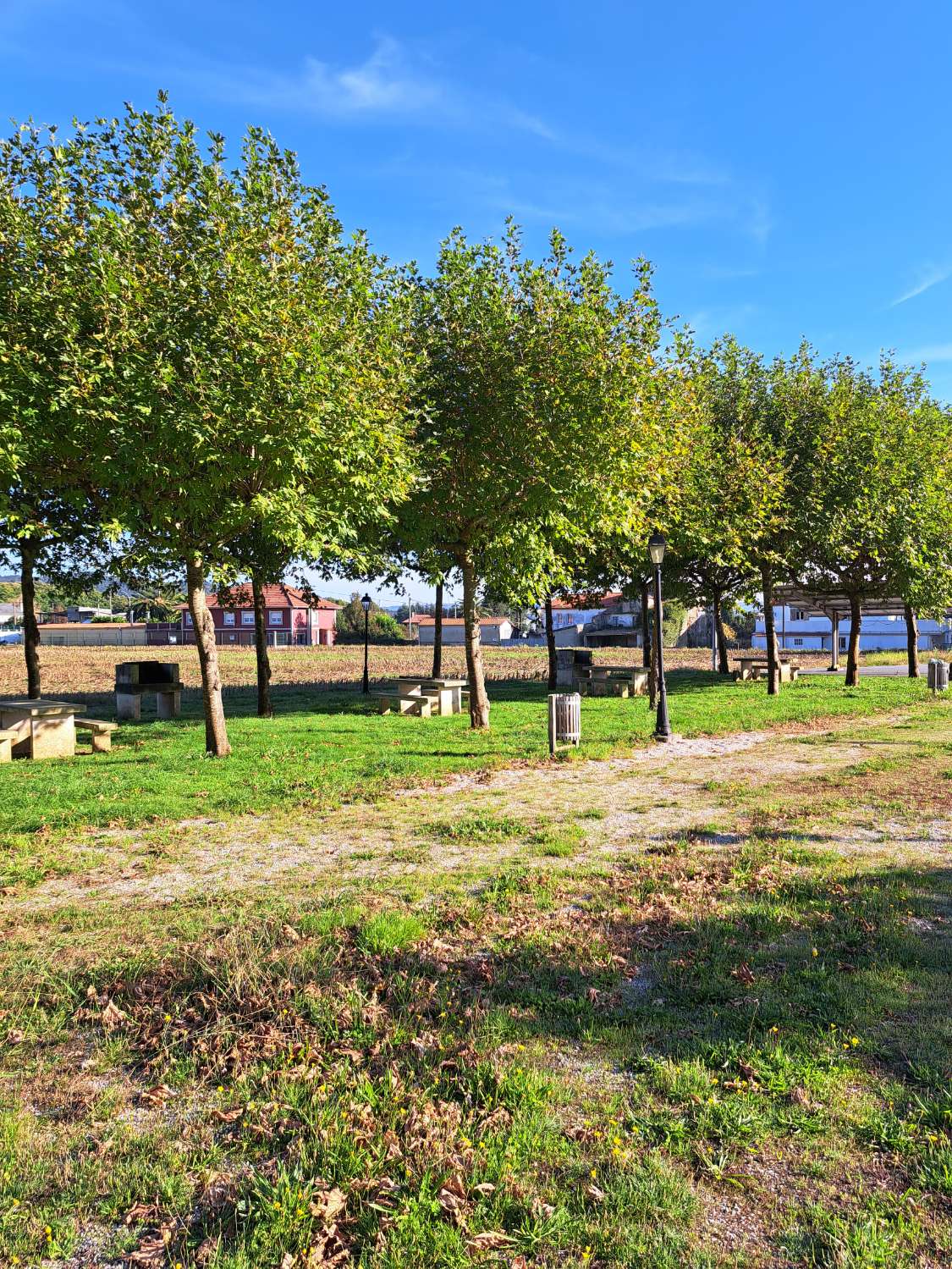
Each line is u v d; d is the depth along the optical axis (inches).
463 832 309.3
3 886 252.2
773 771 441.4
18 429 359.9
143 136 403.5
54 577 699.4
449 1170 112.3
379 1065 142.9
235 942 193.5
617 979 175.6
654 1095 131.5
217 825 328.8
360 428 438.0
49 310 378.0
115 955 195.2
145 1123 128.8
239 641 3398.1
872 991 165.2
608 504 579.5
